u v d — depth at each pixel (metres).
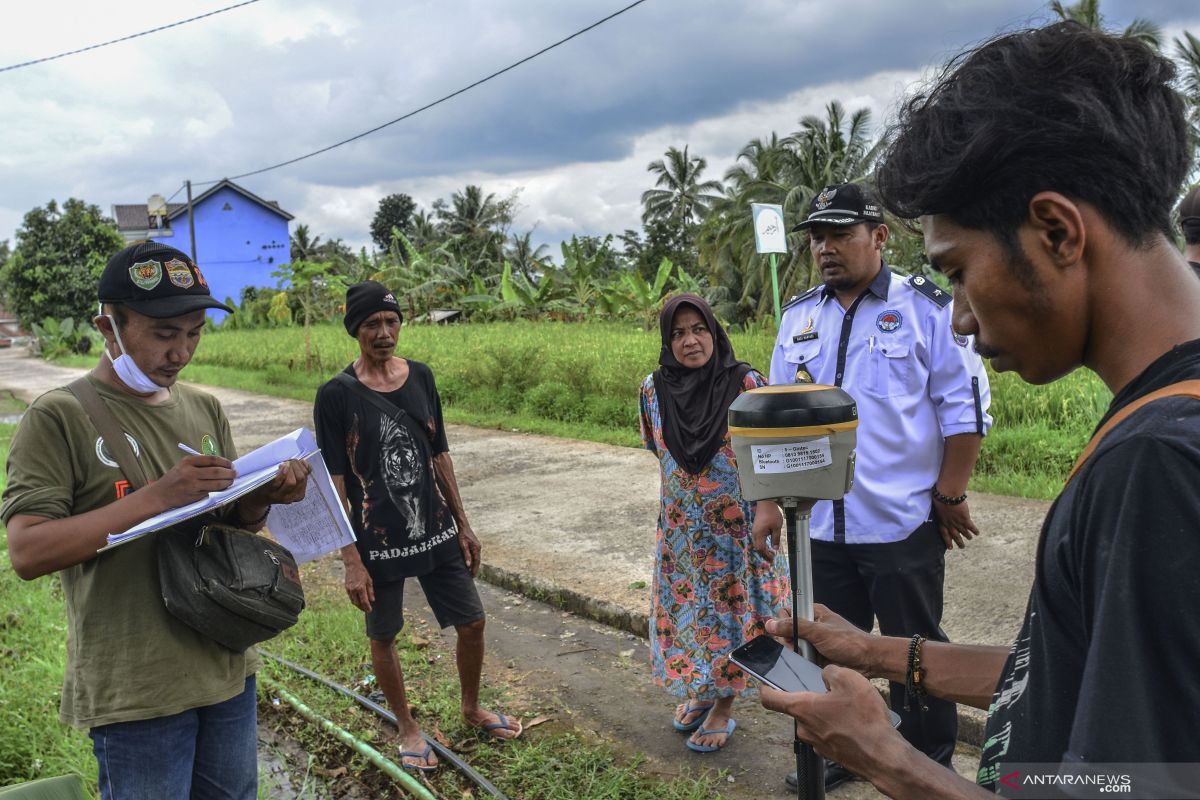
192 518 2.09
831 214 2.88
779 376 3.21
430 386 3.54
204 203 53.31
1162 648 0.73
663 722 3.74
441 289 31.16
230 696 2.15
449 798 3.25
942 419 2.89
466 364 14.10
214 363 24.80
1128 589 0.75
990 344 0.94
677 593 3.39
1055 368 0.93
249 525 2.26
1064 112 0.83
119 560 2.01
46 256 41.00
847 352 2.98
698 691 3.31
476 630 3.56
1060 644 0.85
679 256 52.12
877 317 2.94
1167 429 0.77
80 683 2.02
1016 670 0.95
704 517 3.29
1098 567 0.78
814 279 25.72
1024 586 4.53
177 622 2.06
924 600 2.92
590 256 50.94
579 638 4.66
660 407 3.38
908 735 2.89
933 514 2.96
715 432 3.22
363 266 32.84
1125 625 0.74
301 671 4.27
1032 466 6.95
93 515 1.88
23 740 3.57
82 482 2.00
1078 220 0.84
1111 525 0.77
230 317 35.88
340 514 2.43
